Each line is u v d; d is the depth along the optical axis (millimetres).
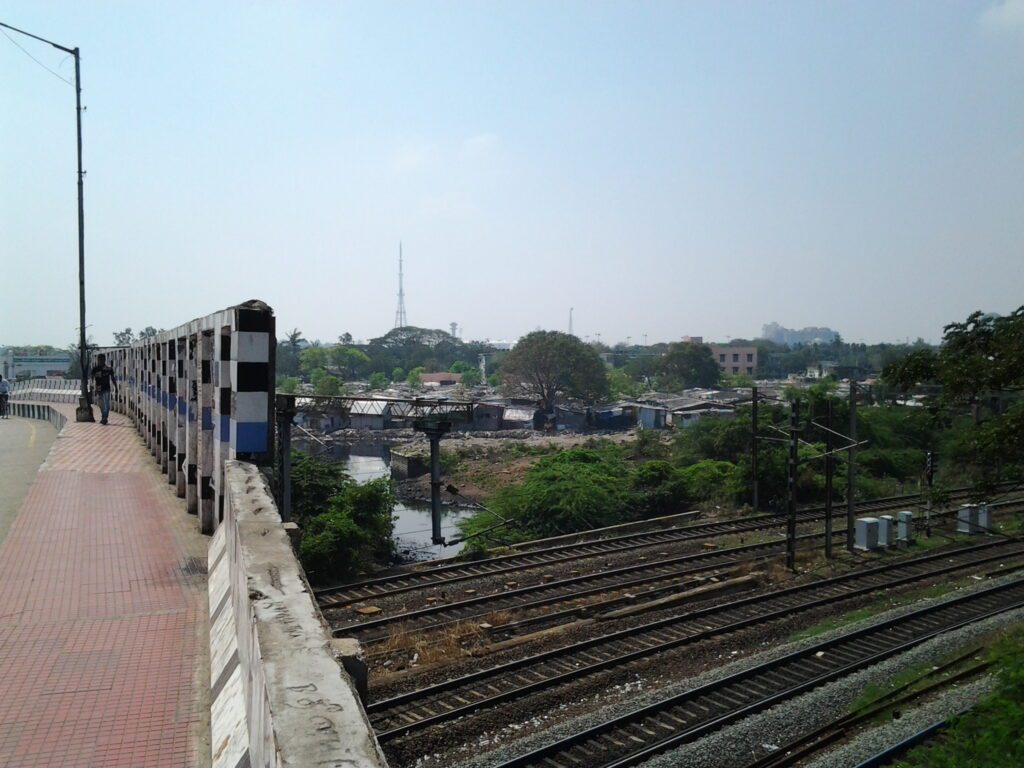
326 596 16281
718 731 10523
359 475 49188
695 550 21422
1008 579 18422
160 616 5750
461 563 19203
